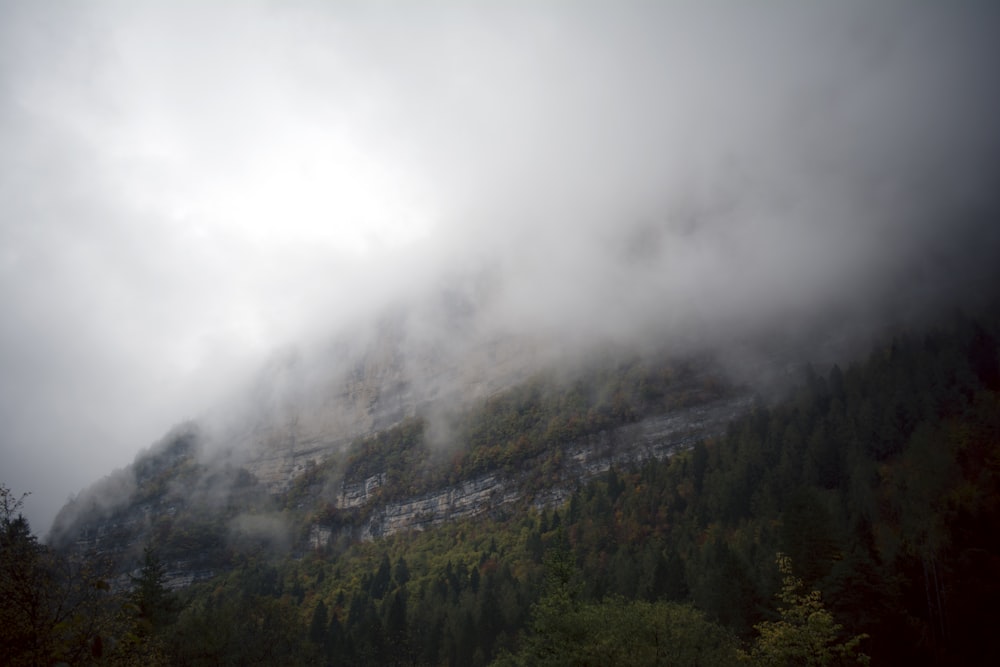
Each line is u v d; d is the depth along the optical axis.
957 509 74.75
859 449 118.19
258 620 72.19
